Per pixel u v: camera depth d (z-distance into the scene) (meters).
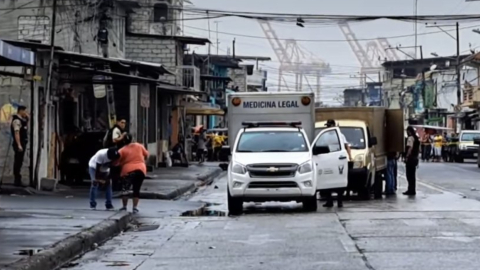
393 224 19.25
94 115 37.66
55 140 29.56
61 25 40.00
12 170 27.39
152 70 39.00
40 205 22.75
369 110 30.14
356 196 30.03
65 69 29.95
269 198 23.00
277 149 24.03
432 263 13.37
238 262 13.89
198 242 16.66
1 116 27.38
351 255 14.37
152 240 17.27
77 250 15.36
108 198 22.19
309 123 29.28
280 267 13.25
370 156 28.48
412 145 30.25
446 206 24.98
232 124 29.56
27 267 12.55
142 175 22.38
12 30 39.62
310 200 23.17
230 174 23.12
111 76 31.09
